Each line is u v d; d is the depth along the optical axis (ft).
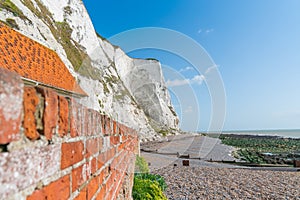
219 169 50.49
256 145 155.12
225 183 36.40
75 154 3.19
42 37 69.92
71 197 2.98
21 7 71.41
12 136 1.69
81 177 3.44
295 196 29.45
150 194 15.52
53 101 2.45
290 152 109.50
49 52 59.93
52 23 92.43
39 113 2.15
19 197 1.78
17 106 1.77
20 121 1.82
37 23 74.64
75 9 115.24
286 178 41.63
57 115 2.57
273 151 115.34
